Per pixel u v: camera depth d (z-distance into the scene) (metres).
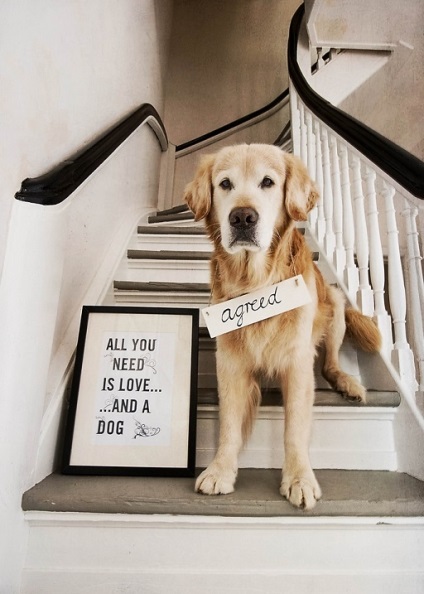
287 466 0.94
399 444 1.12
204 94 3.65
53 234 0.98
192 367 1.14
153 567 0.87
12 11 0.85
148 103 2.66
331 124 1.66
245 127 3.49
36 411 0.93
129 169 2.29
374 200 1.43
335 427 1.15
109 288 1.65
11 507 0.83
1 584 0.79
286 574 0.87
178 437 1.07
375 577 0.87
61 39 1.16
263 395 1.20
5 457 0.82
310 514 0.86
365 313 1.41
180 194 3.37
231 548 0.88
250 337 1.07
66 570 0.87
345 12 2.22
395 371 1.20
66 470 1.02
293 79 2.39
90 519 0.88
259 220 1.04
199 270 1.94
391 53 2.39
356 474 1.08
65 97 1.20
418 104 2.11
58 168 1.06
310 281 1.16
